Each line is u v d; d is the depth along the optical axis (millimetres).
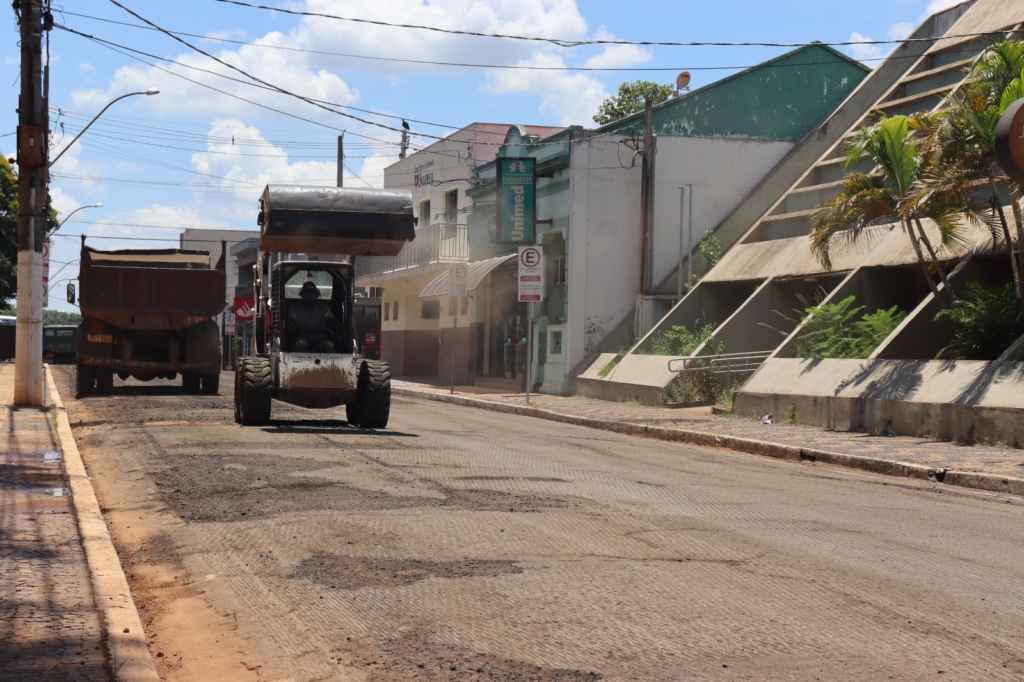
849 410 17531
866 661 4707
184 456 11945
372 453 12328
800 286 24875
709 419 19891
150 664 4367
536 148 31359
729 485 10672
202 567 6641
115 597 5434
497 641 4969
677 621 5305
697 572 6383
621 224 29156
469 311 36000
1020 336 16250
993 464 12711
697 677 4449
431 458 12016
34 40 18625
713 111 30812
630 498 9320
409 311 43562
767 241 26828
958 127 16766
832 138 30484
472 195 35750
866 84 30906
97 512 8109
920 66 28906
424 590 5898
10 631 4746
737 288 27547
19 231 18656
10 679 4066
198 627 5383
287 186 15523
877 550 7270
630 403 24750
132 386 27500
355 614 5461
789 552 7062
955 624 5363
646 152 28781
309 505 8641
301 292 16234
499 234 29969
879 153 17984
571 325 28781
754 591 5945
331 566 6488
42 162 18688
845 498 10055
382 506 8586
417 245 39312
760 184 29812
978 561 7031
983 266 19406
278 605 5695
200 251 25125
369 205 15547
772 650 4844
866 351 19578
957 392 15648
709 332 25594
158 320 23547
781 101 31281
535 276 24719
